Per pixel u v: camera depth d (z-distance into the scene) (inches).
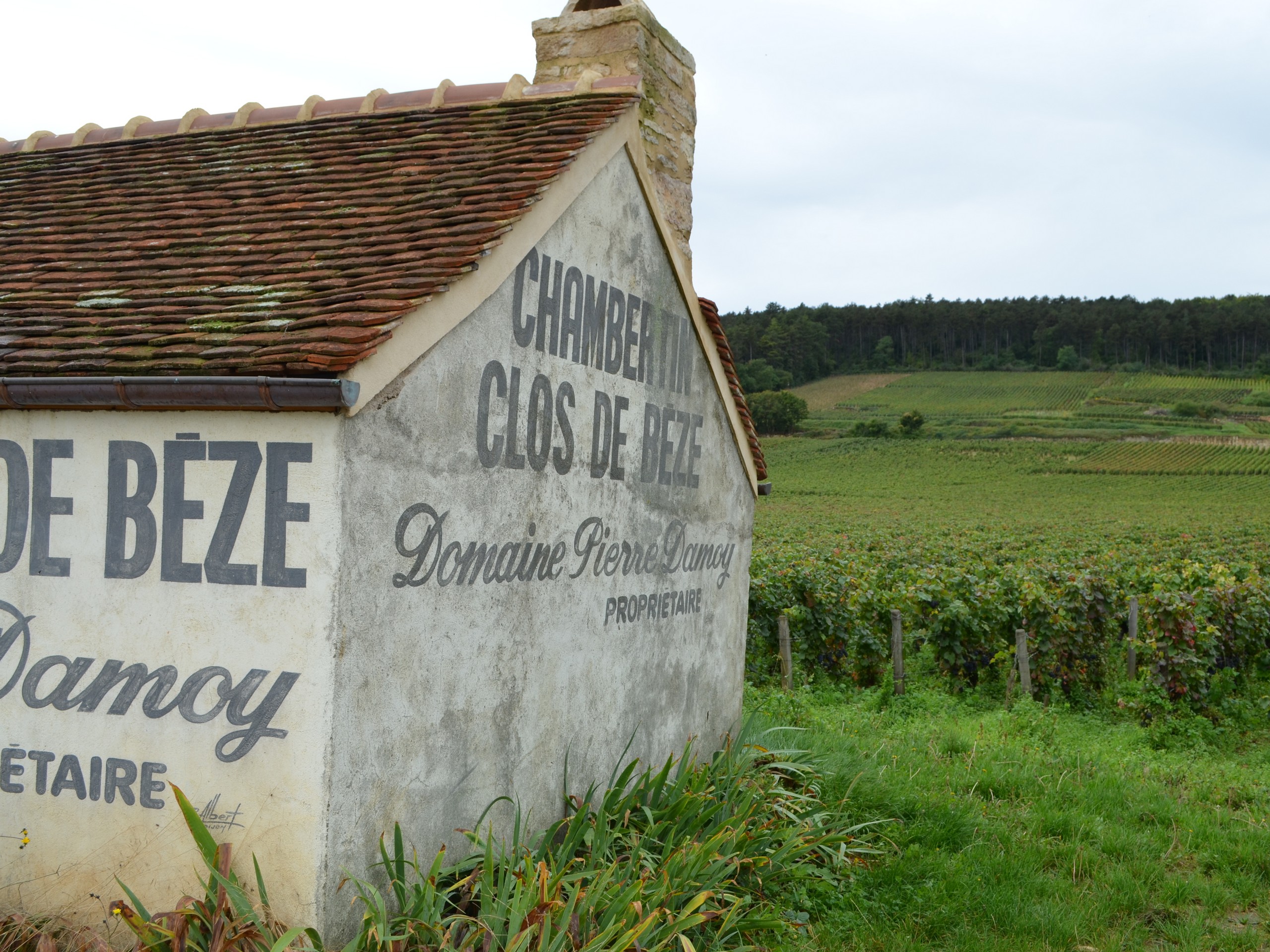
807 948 197.2
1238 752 414.0
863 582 617.0
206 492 153.4
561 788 212.1
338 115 265.4
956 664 522.9
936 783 307.3
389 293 159.5
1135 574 676.7
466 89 259.4
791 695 462.3
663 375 255.8
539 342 198.5
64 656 159.8
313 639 148.0
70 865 158.7
